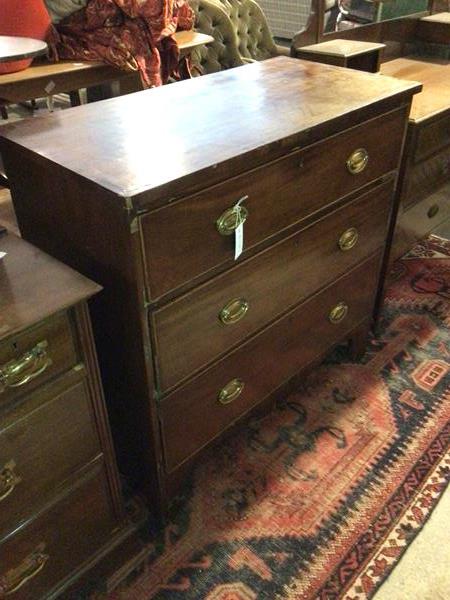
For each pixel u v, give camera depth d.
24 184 0.98
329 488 1.29
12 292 0.78
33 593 0.96
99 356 1.05
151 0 1.90
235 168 0.90
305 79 1.27
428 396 1.54
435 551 1.15
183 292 0.93
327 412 1.49
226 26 2.31
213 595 1.08
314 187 1.10
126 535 1.10
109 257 0.87
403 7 2.04
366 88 1.21
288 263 1.14
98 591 1.09
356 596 1.08
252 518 1.22
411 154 1.47
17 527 0.87
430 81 1.80
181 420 1.08
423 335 1.78
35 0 1.80
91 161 0.87
